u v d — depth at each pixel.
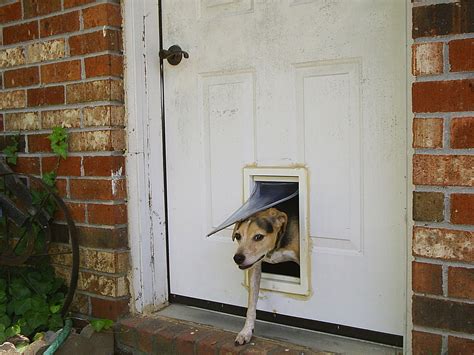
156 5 2.43
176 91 2.41
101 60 2.32
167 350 2.15
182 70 2.39
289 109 2.12
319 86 2.05
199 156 2.37
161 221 2.47
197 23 2.34
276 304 2.19
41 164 2.57
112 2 2.32
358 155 1.98
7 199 2.44
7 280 2.53
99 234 2.39
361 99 1.96
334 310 2.06
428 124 1.61
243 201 2.25
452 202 1.60
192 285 2.43
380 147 1.93
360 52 1.95
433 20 1.59
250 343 2.01
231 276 2.31
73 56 2.40
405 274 1.88
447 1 1.57
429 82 1.61
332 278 2.06
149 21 2.40
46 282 2.50
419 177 1.64
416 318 1.68
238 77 2.24
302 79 2.08
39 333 2.30
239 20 2.22
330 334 2.07
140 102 2.37
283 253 2.12
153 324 2.27
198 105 2.36
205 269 2.38
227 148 2.29
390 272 1.93
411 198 1.70
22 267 2.54
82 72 2.38
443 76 1.59
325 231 2.06
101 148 2.34
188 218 2.42
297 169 2.10
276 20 2.13
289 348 1.96
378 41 1.92
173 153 2.45
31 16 2.53
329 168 2.04
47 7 2.47
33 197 2.50
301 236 2.10
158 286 2.46
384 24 1.90
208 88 2.33
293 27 2.09
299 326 2.14
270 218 1.99
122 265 2.38
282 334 2.09
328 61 2.02
